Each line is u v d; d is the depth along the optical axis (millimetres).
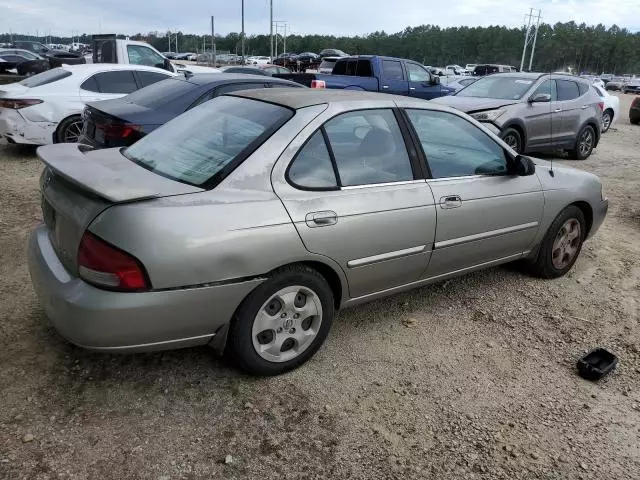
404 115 3672
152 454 2564
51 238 3061
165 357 3312
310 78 13375
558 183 4543
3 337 3387
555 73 10648
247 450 2633
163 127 3760
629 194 8102
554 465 2686
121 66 9344
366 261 3320
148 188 2734
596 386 3352
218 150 3115
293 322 3133
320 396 3059
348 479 2514
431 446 2750
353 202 3221
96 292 2561
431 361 3482
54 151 3270
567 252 4863
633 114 17828
